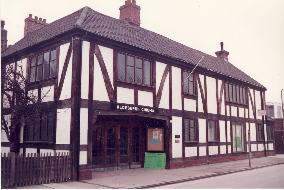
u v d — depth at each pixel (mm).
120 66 14180
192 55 20719
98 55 13188
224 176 13969
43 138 13594
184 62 17641
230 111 21625
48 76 13906
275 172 15547
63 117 12547
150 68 15805
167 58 16594
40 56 14664
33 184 10758
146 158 16156
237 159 21641
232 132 21531
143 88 15047
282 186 11070
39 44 14438
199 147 18219
